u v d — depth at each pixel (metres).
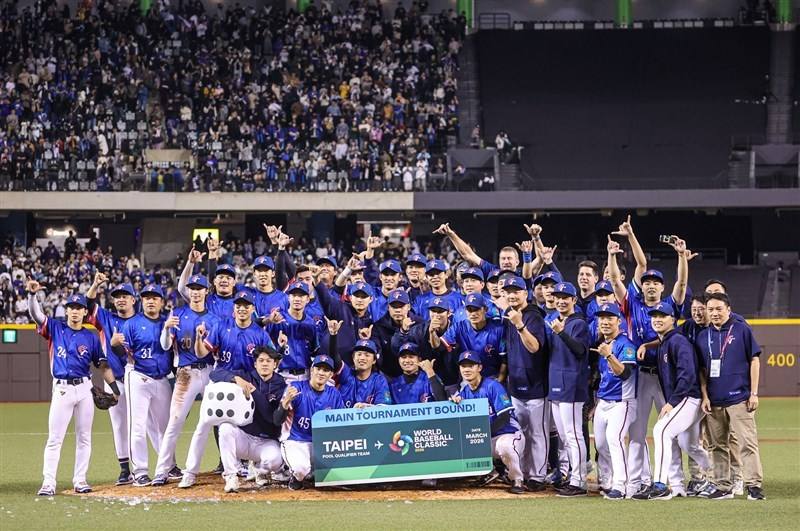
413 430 14.66
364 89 49.22
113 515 12.80
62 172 43.84
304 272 15.89
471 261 16.78
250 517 12.58
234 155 45.28
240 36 52.00
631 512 12.88
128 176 44.03
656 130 52.88
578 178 50.50
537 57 56.44
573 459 14.33
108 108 46.84
